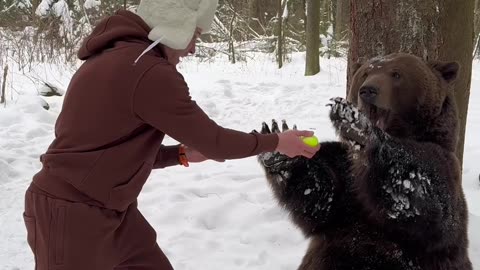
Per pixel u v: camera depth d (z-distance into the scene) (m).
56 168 2.42
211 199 5.52
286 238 4.73
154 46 2.46
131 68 2.36
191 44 2.69
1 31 14.41
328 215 3.44
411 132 3.30
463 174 6.09
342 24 22.22
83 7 18.22
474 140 7.75
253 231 4.88
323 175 3.41
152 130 2.52
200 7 2.55
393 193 2.97
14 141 7.61
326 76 15.29
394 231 3.16
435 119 3.28
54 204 2.42
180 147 3.12
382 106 3.06
